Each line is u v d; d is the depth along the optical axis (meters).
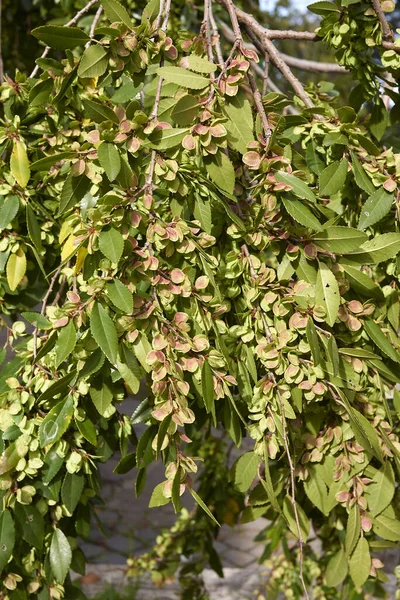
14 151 0.92
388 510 0.91
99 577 2.07
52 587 0.94
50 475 0.88
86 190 0.85
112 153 0.78
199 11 1.66
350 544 0.90
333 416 0.91
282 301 0.82
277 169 0.82
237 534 2.46
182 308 0.81
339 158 0.91
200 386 0.80
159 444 0.76
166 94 0.86
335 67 1.39
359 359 0.86
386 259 0.85
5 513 0.89
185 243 0.79
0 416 0.87
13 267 0.95
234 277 0.86
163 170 0.80
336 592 1.38
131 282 0.77
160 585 2.00
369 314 0.86
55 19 1.59
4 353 0.94
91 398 0.89
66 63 0.90
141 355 0.78
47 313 0.90
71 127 0.97
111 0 0.83
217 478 1.46
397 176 0.88
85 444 0.94
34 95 0.92
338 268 0.85
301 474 0.91
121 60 0.85
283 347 0.81
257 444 0.85
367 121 1.06
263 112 0.86
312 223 0.81
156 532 2.40
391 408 1.00
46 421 0.84
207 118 0.79
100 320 0.77
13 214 0.93
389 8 0.95
